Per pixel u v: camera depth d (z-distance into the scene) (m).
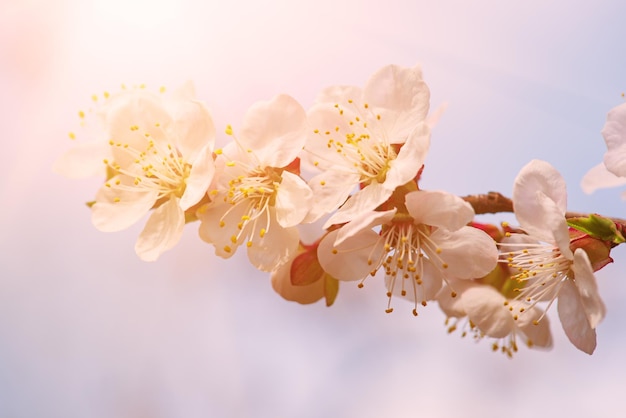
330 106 0.24
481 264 0.23
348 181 0.24
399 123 0.24
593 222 0.23
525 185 0.23
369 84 0.24
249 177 0.24
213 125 0.24
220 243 0.24
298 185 0.23
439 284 0.24
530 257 0.24
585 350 0.24
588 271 0.23
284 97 0.24
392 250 0.24
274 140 0.24
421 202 0.23
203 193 0.24
